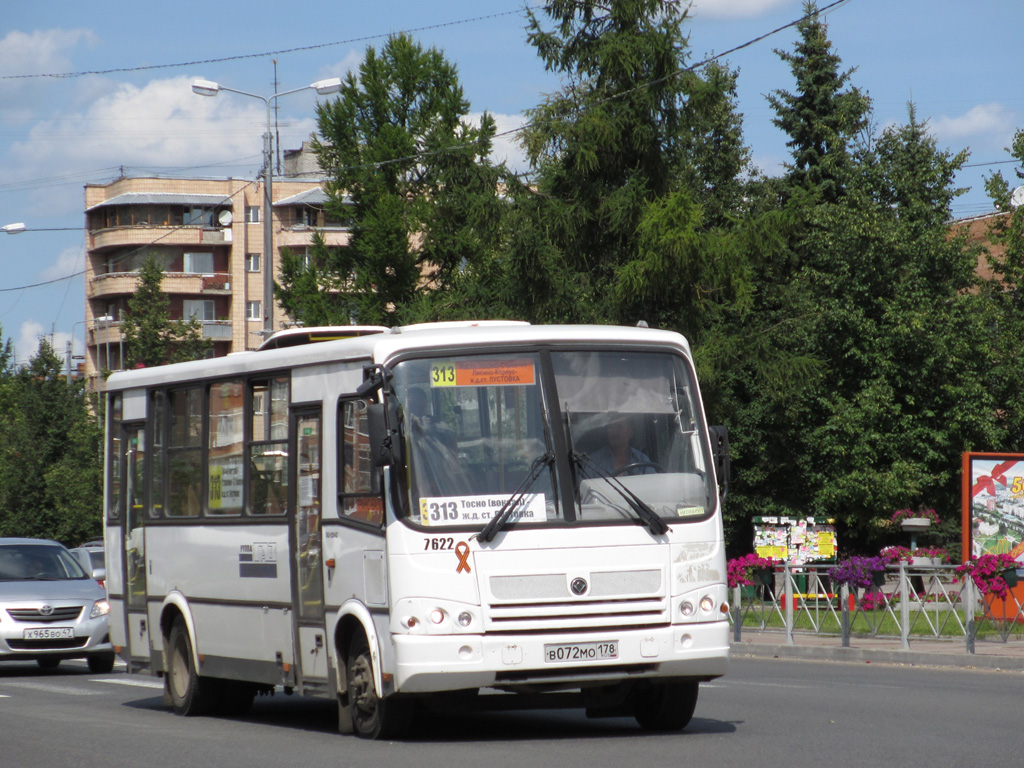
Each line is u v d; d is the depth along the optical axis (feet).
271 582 67.15
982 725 62.69
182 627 76.28
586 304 193.88
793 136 256.11
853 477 198.59
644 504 58.03
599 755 52.80
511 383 58.34
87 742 61.52
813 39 254.47
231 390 72.13
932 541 216.74
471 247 234.99
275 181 494.59
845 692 80.53
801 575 126.62
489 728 64.44
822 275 203.21
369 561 58.23
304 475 64.69
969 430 197.77
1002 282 212.43
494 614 55.67
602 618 56.59
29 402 274.57
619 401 59.31
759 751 53.67
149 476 80.74
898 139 215.72
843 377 204.74
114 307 493.77
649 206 184.03
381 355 58.08
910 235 198.59
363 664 59.41
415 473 56.54
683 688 61.16
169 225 483.92
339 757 53.67
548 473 57.52
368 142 244.01
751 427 226.38
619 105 190.19
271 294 192.65
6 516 269.44
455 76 249.75
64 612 109.60
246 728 67.36
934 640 112.78
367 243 233.76
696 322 188.75
